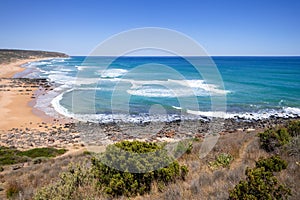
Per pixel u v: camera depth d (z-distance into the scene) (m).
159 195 5.11
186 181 5.80
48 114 25.62
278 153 7.43
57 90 38.22
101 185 5.47
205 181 5.53
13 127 22.14
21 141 18.89
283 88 42.28
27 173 9.96
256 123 22.45
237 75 62.09
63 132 20.56
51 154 15.70
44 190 5.17
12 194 6.64
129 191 5.34
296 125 9.44
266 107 29.28
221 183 5.27
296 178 4.99
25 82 46.94
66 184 5.17
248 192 4.28
